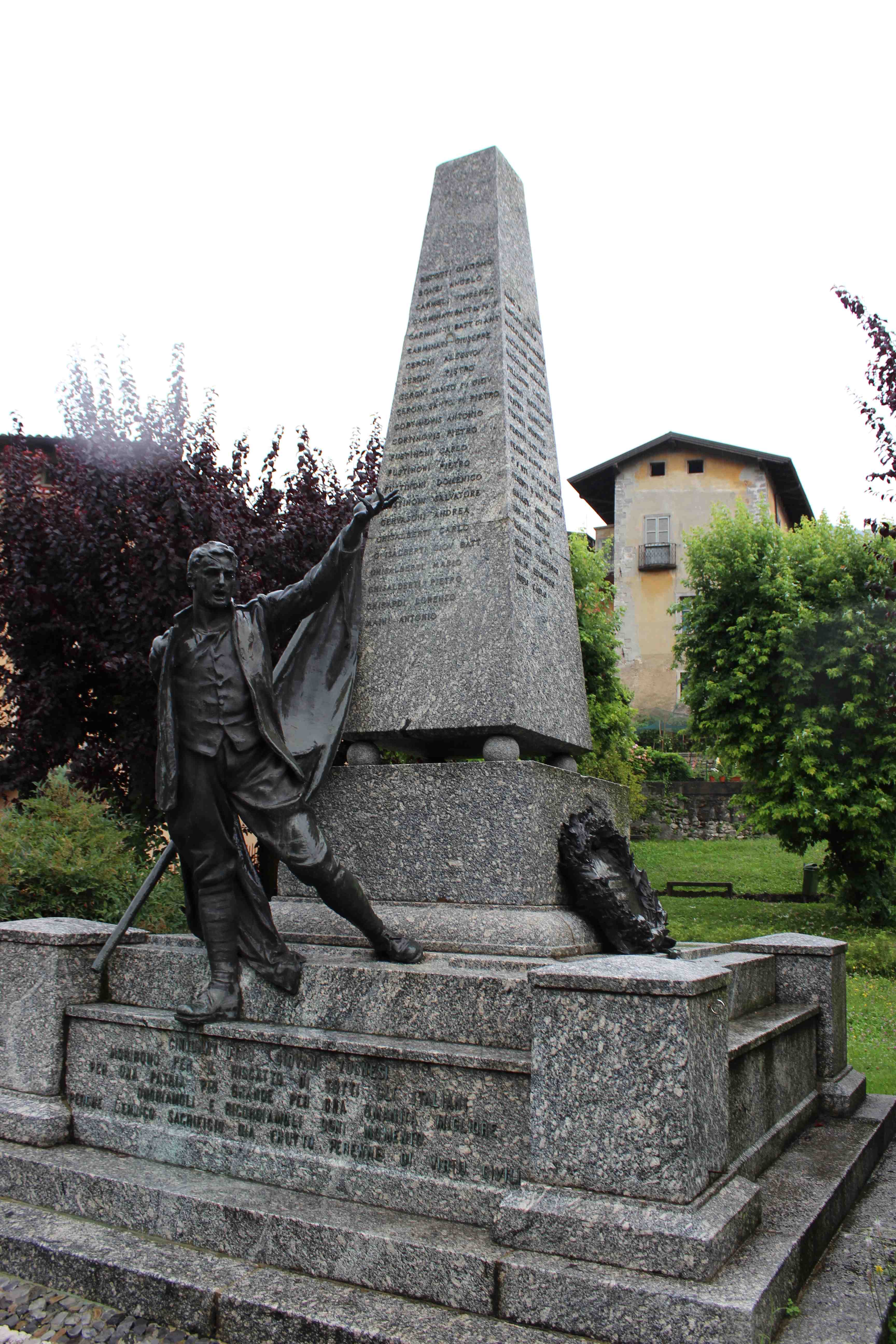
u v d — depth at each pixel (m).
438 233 5.78
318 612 4.64
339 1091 3.55
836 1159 4.22
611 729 20.17
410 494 5.34
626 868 4.85
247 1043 3.78
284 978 3.89
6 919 8.15
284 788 3.97
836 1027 5.40
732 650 15.41
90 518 10.79
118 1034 4.15
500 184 5.75
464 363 5.43
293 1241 3.22
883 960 11.84
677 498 29.75
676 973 3.00
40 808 9.57
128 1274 3.22
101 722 11.76
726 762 16.12
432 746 5.30
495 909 4.39
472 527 5.13
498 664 4.86
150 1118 3.99
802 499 31.25
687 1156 2.83
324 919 4.63
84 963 4.45
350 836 4.78
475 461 5.23
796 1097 4.82
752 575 15.40
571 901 4.73
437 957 4.15
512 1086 3.23
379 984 3.71
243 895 4.07
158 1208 3.52
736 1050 3.73
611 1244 2.82
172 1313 3.11
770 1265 2.86
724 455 29.59
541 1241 2.91
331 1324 2.84
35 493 11.34
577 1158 2.96
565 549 5.82
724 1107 3.17
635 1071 2.91
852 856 14.71
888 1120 5.18
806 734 13.97
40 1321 3.14
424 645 5.06
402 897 4.62
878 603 13.91
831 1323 2.89
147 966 4.36
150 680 10.48
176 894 9.50
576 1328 2.73
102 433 11.12
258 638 4.09
